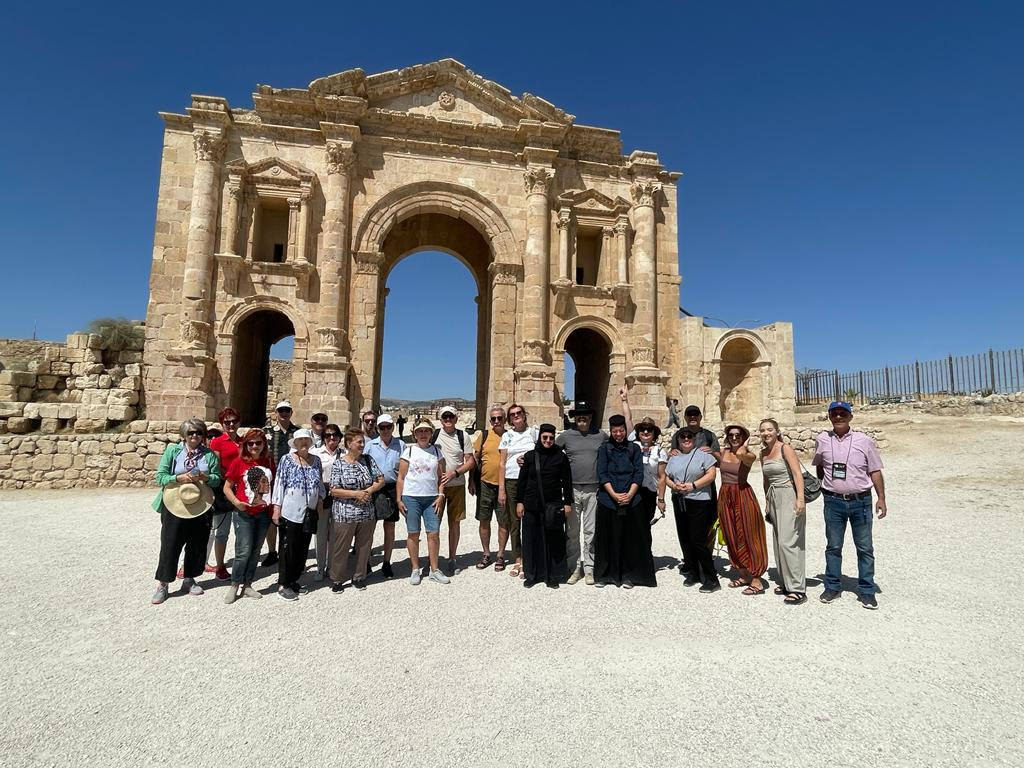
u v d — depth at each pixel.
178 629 7.02
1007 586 8.48
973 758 4.34
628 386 28.31
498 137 28.86
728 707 5.09
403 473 9.16
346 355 25.97
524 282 27.88
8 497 17.23
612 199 29.45
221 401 24.67
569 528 9.37
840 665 5.96
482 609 7.75
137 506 15.70
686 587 8.81
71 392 22.95
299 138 26.84
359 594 8.48
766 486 8.52
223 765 4.23
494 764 4.22
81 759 4.31
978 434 23.80
